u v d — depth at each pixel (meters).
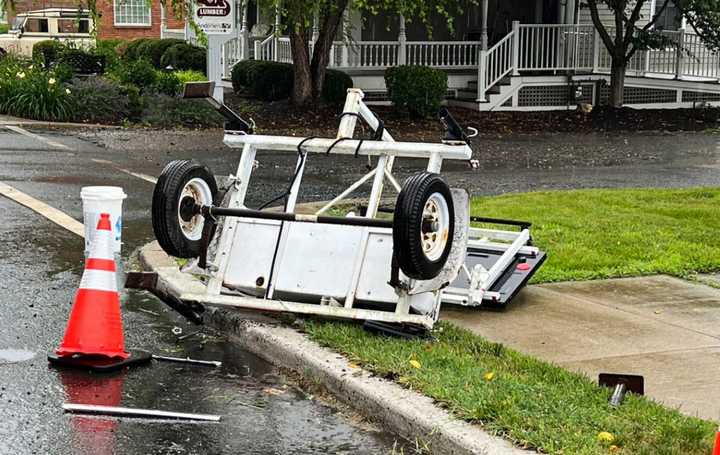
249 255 6.64
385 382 5.43
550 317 7.02
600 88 25.44
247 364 6.20
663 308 7.29
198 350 6.45
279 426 5.15
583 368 5.89
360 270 6.40
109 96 20.69
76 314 5.97
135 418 5.18
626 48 24.42
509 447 4.54
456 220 6.30
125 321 6.99
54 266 8.30
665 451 4.47
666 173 15.52
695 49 25.28
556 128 22.41
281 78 23.27
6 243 9.06
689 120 24.03
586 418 4.87
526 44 24.89
